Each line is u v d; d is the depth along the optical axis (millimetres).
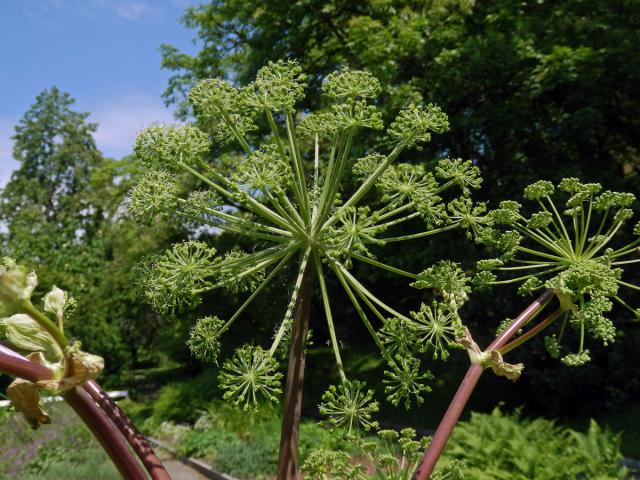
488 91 11453
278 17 14031
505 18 11727
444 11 11836
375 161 2078
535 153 11586
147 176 1891
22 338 885
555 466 5887
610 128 11992
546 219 1645
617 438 6070
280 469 1351
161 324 19406
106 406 1150
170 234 14734
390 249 11203
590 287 1469
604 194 1615
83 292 20156
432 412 11070
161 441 12461
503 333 1467
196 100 1771
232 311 13625
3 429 9164
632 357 9062
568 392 9500
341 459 1857
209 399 13273
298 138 1928
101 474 8516
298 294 1618
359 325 16234
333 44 14422
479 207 1793
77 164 45531
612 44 10469
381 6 12828
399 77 11633
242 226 1817
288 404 1421
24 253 21156
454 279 1603
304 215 1708
